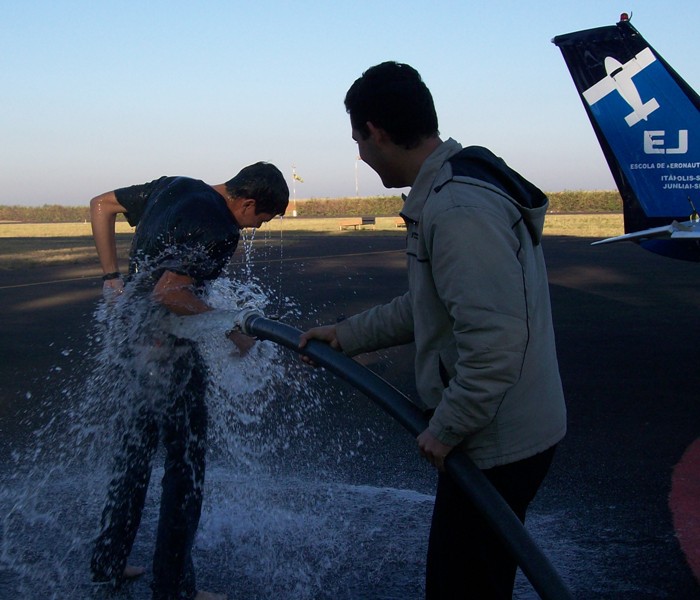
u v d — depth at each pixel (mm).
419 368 1766
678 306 10867
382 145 1815
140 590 2637
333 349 2020
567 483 3791
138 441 2607
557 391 1760
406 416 1769
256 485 3689
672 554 2926
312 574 2750
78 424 4711
